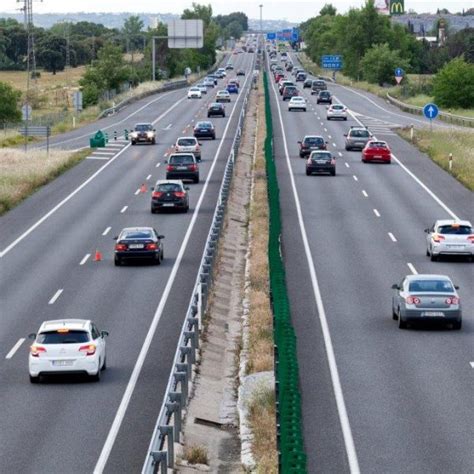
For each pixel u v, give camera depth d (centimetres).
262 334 5334
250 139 16150
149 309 6150
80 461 3625
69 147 15650
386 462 3509
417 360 4928
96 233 8869
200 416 4250
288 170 12519
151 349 5275
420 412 4097
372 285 6744
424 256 7712
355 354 5059
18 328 5712
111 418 4144
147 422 4094
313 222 9188
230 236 8706
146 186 11569
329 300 6322
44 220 9575
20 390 4553
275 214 7956
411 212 9706
